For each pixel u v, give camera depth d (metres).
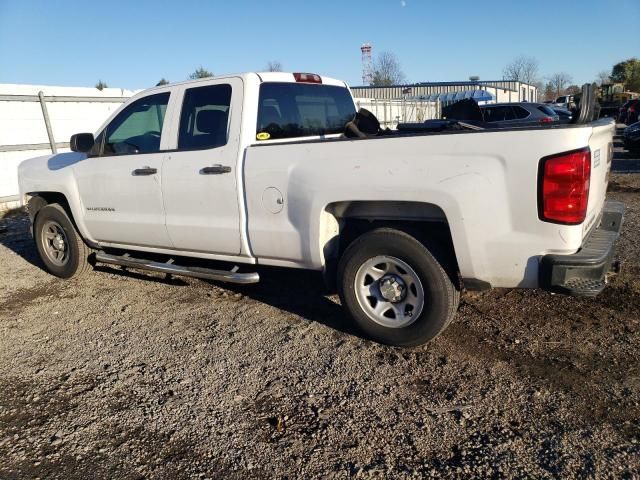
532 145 3.25
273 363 3.93
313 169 3.99
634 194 10.02
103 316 5.04
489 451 2.85
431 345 4.06
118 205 5.35
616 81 77.75
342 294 4.12
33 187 6.10
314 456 2.89
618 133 24.88
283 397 3.48
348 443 2.99
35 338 4.63
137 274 6.27
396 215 3.92
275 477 2.76
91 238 5.82
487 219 3.43
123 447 3.06
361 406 3.33
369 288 4.04
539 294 4.91
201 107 4.75
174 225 4.92
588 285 3.29
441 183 3.49
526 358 3.80
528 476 2.65
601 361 3.71
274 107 4.73
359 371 3.75
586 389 3.38
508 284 3.56
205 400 3.50
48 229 6.23
